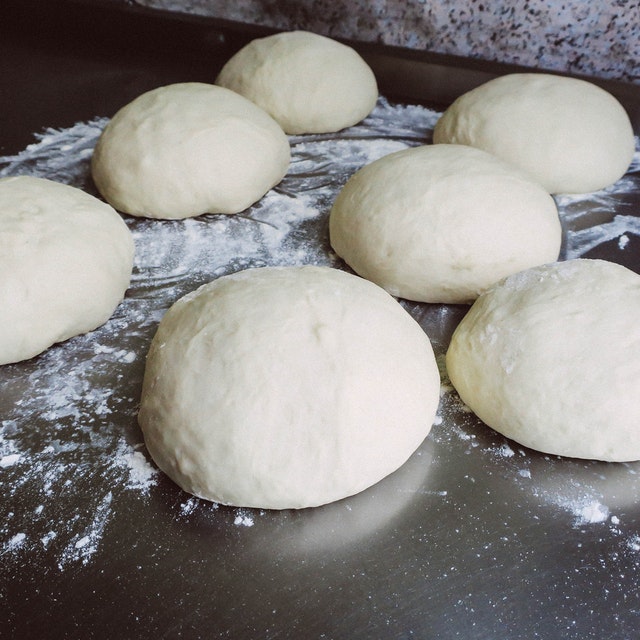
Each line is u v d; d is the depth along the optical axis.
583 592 0.21
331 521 0.23
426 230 0.30
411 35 0.47
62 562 0.22
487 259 0.30
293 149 0.42
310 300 0.25
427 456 0.25
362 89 0.43
